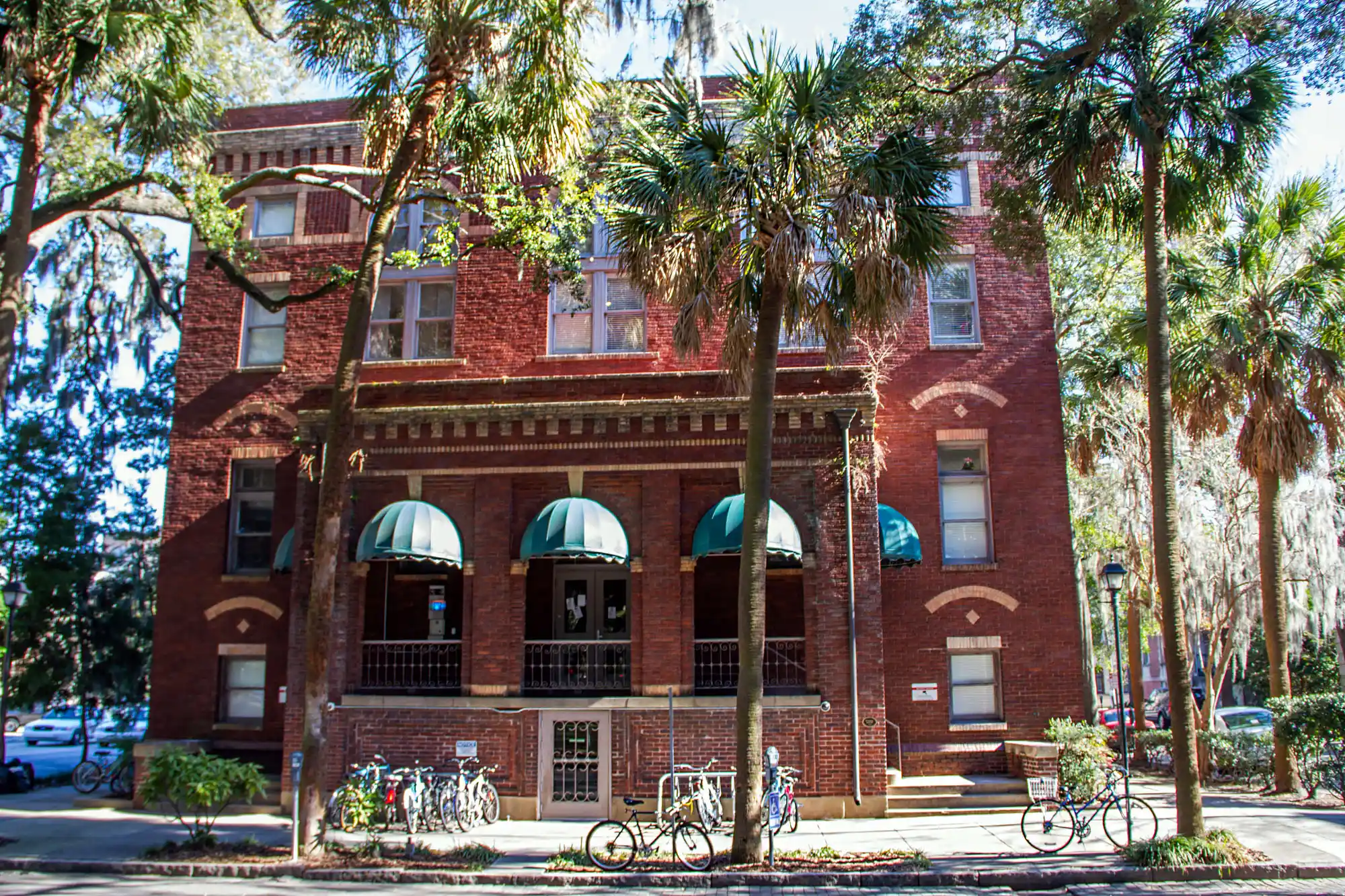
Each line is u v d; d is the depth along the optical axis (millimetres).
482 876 13422
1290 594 25375
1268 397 19062
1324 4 14242
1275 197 20031
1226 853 13391
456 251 21797
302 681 18297
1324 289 19234
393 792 15930
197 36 18688
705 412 18234
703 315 14375
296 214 22734
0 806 19703
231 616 21250
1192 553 23750
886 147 14438
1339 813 17000
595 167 20172
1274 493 20125
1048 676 19500
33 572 26953
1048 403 20531
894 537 18641
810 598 17656
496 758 17594
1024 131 16281
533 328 21406
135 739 23812
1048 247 20594
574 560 20656
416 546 17438
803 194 14258
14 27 15125
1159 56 15289
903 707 19500
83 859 14484
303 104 23922
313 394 20469
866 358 20453
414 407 18859
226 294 22688
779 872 13367
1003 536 20047
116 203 17625
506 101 16828
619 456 18375
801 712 17234
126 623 28656
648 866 13727
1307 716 18859
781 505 17875
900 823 16453
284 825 17266
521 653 18016
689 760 17250
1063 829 15820
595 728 17656
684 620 17766
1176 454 23906
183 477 21938
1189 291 20312
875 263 13391
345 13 15859
